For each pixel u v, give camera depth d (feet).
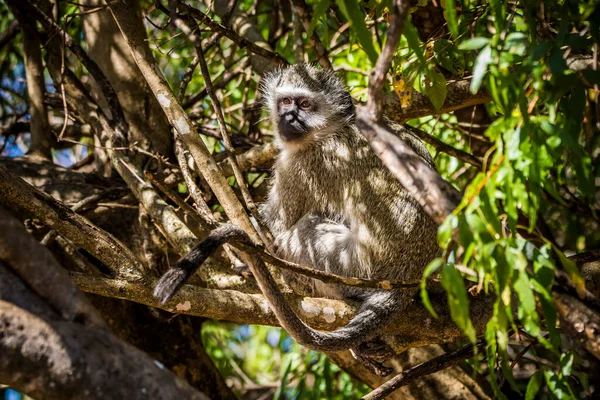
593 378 20.24
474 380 19.90
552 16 14.11
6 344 9.07
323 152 18.10
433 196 10.09
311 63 21.17
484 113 21.86
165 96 14.06
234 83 25.38
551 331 10.14
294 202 18.61
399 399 19.60
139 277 13.43
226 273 16.63
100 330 9.72
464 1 17.15
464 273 13.00
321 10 11.74
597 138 18.10
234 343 28.45
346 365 19.54
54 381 9.17
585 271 15.75
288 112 18.30
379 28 22.07
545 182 10.24
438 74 14.67
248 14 24.82
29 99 22.31
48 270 9.65
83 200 19.01
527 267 10.53
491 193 9.86
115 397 9.28
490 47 10.59
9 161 20.62
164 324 21.12
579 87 10.91
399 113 18.53
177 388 9.59
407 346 15.97
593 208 12.48
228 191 13.56
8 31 24.50
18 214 17.98
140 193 17.69
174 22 12.30
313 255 17.37
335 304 15.66
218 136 21.13
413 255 16.56
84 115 20.51
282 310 13.25
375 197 17.07
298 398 19.61
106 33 21.67
